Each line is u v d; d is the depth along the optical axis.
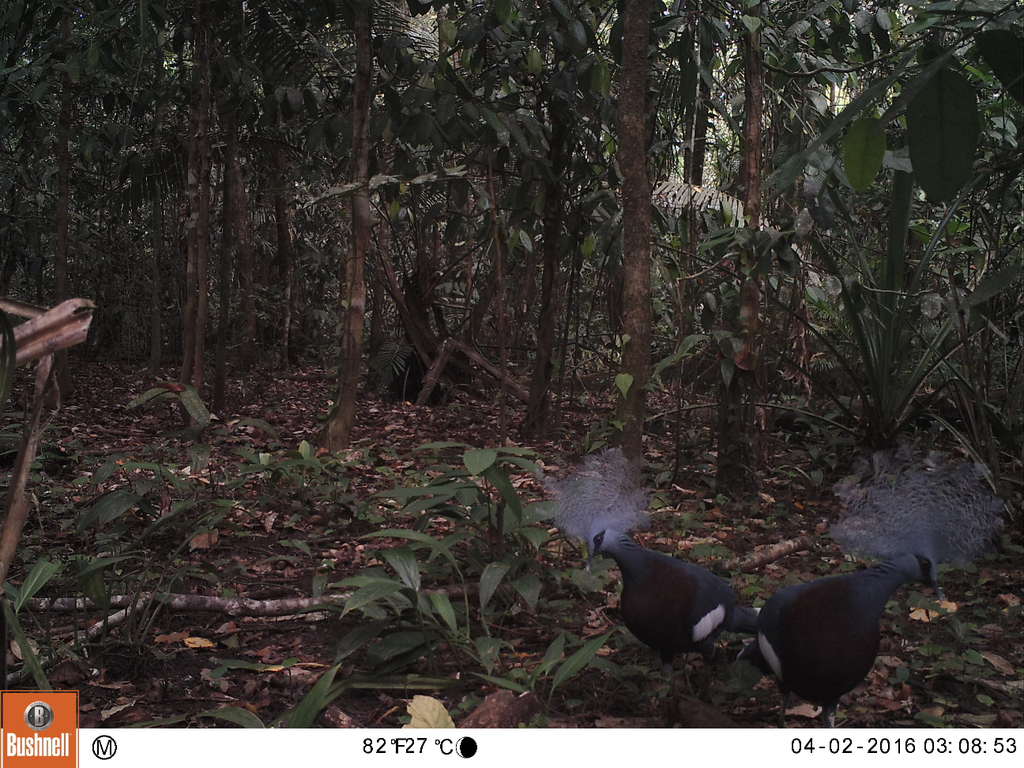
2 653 2.13
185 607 3.47
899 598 3.66
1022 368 5.24
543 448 6.92
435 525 4.71
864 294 5.53
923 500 2.32
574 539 3.92
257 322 12.52
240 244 10.42
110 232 12.84
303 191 10.71
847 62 5.55
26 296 13.55
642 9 4.39
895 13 5.92
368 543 4.52
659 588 2.61
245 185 11.86
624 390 4.31
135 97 7.66
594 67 6.07
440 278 9.48
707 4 5.41
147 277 13.26
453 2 6.22
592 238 6.89
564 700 2.81
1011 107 5.16
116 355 13.54
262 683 2.98
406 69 6.23
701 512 4.93
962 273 6.04
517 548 3.78
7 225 10.54
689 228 6.57
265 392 9.93
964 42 1.95
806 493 5.56
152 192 9.02
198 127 6.86
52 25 7.09
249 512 4.94
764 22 5.06
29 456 2.14
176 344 13.01
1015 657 3.08
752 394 5.25
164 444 5.98
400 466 6.26
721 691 2.72
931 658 3.04
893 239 5.23
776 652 2.36
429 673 2.98
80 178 11.46
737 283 5.59
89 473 5.78
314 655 3.21
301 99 6.60
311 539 4.59
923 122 1.94
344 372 6.31
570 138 6.87
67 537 4.55
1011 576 3.91
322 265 11.80
